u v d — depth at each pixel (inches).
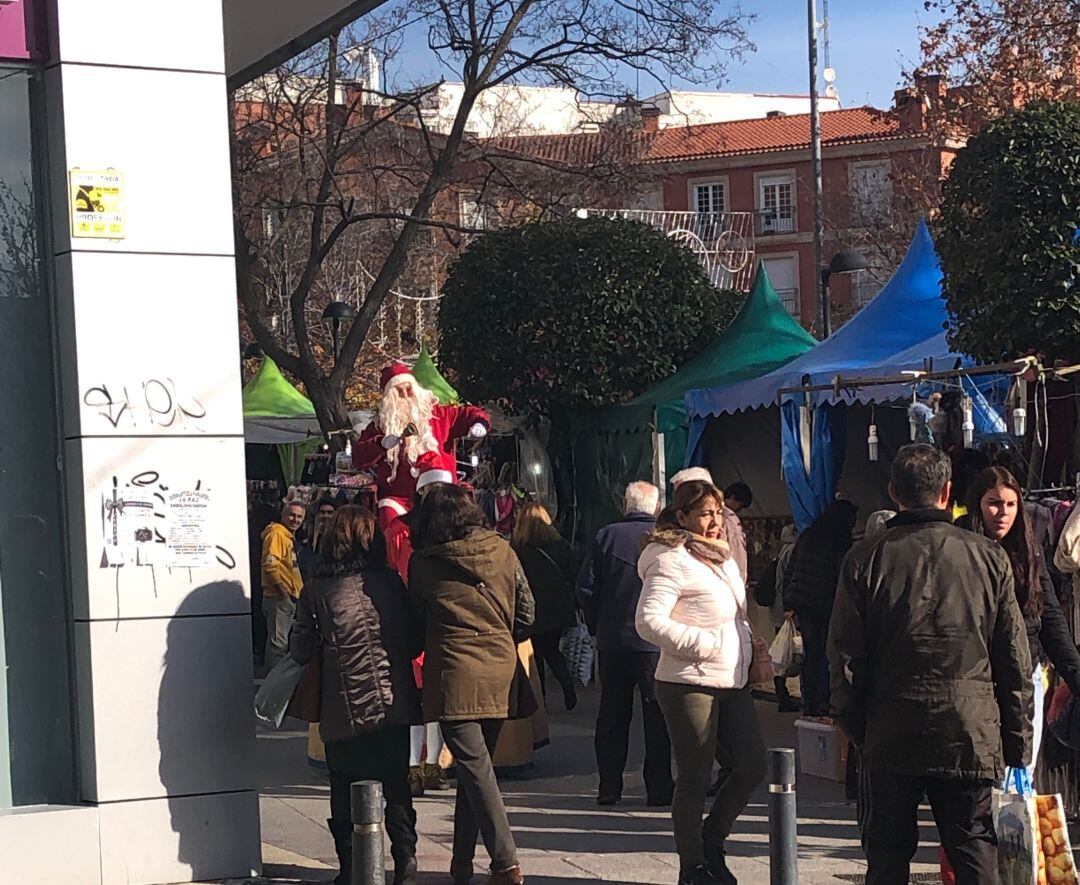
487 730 255.4
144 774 255.6
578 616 520.1
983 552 198.4
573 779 370.3
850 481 514.6
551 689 551.8
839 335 483.2
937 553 196.9
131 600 255.4
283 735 454.9
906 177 1321.4
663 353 581.0
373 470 353.1
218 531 262.8
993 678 197.5
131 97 258.2
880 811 198.7
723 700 246.7
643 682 326.0
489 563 253.8
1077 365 347.9
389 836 255.8
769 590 452.4
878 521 265.3
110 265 256.1
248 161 797.2
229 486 263.9
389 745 253.0
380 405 346.0
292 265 1230.3
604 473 580.7
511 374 578.9
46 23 256.7
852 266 892.6
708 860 250.1
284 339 1227.9
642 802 335.6
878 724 196.2
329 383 754.2
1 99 256.5
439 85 801.6
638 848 289.0
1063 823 217.6
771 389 467.8
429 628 254.1
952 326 386.9
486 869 278.1
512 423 612.7
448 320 597.3
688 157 2226.9
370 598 253.0
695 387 542.3
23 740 254.4
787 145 2175.2
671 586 244.1
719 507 250.7
